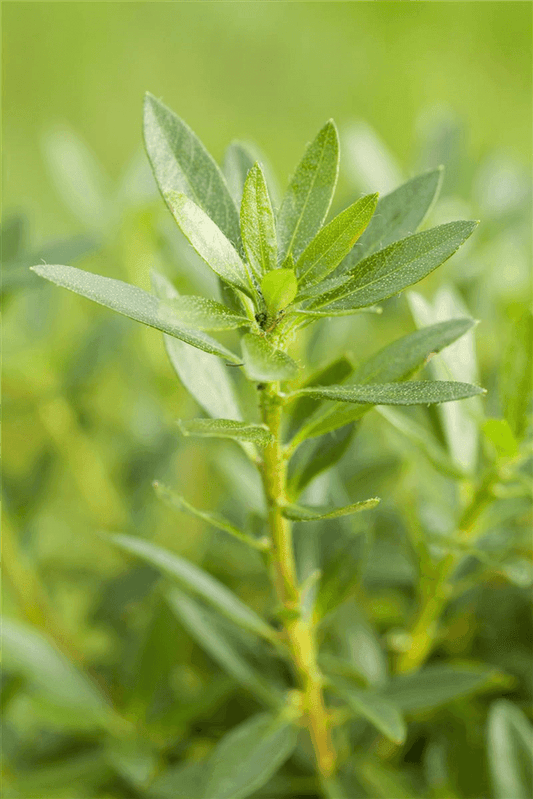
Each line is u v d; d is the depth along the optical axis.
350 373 0.24
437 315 0.26
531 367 0.26
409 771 0.31
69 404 0.35
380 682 0.29
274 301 0.22
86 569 0.38
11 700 0.31
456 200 0.37
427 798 0.29
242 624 0.26
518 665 0.31
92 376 0.34
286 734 0.27
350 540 0.27
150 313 0.22
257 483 0.29
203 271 0.32
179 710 0.30
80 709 0.30
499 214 0.37
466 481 0.27
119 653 0.34
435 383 0.22
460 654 0.32
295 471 0.25
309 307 0.22
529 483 0.26
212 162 0.23
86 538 0.41
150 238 0.34
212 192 0.23
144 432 0.41
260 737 0.27
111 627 0.34
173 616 0.30
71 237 0.30
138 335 0.38
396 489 0.30
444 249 0.22
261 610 0.33
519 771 0.27
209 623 0.29
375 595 0.34
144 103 0.23
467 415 0.27
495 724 0.27
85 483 0.36
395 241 0.23
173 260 0.32
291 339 0.23
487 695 0.31
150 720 0.31
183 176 0.23
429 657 0.33
